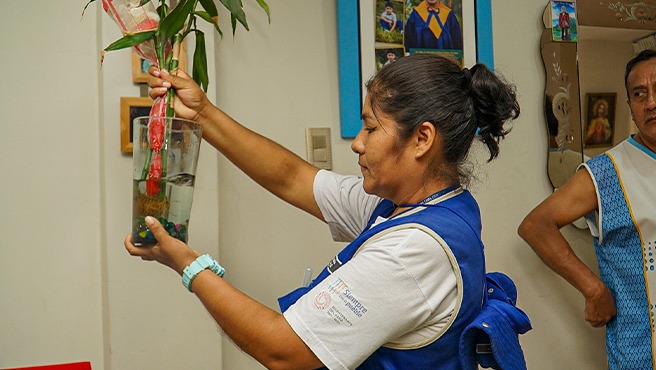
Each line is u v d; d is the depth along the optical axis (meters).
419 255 1.26
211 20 1.61
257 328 1.26
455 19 2.37
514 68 2.50
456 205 1.35
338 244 2.26
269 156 1.69
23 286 1.89
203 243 1.98
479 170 2.43
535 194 2.52
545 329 2.52
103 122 1.91
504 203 2.47
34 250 1.90
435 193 1.37
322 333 1.25
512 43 2.50
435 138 1.34
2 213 1.88
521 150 2.51
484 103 1.37
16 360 1.89
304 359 1.26
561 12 2.52
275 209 2.17
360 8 2.25
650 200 2.17
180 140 1.39
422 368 1.31
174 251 1.33
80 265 1.94
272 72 2.18
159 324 1.93
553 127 2.50
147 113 1.93
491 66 2.40
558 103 2.51
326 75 2.25
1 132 1.88
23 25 1.90
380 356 1.32
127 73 1.93
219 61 2.10
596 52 2.56
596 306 2.23
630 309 2.19
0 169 1.88
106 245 1.90
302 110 2.21
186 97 1.58
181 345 1.94
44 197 1.91
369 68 2.26
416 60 1.36
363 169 1.39
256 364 2.12
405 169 1.36
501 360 1.27
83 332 1.94
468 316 1.32
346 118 2.24
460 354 1.29
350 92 2.24
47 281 1.91
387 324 1.25
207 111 1.62
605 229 2.22
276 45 2.18
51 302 1.92
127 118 1.91
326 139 2.23
